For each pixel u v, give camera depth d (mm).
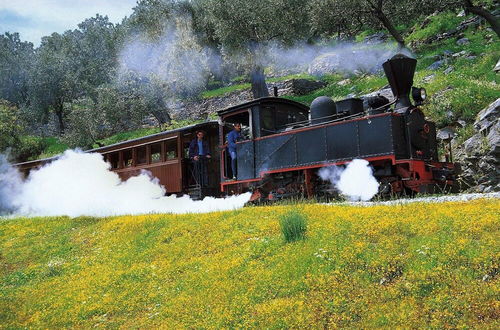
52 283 10547
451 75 22812
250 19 37375
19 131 47188
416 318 5812
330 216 10062
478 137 16281
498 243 7035
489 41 27328
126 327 7715
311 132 14797
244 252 9352
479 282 6246
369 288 6789
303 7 37375
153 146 20750
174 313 7625
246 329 6527
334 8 30594
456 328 5500
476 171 15852
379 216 9367
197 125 18797
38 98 66938
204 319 7117
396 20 31344
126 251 11797
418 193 12516
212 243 10703
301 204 12484
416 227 8336
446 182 13375
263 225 10820
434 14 35344
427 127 14195
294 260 8109
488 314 5629
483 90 18812
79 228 15742
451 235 7676
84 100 70688
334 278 7195
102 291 9438
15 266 13055
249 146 16438
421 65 27562
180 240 11484
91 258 11930
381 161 13461
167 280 9328
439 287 6297
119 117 49156
